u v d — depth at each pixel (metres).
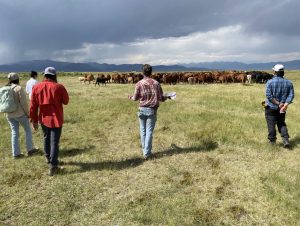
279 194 5.75
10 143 9.27
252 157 7.84
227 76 39.47
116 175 6.87
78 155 8.20
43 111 6.77
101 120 12.38
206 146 8.66
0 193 6.09
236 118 12.07
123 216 5.21
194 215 5.16
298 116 12.70
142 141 7.88
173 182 6.46
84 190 6.15
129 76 42.25
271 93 8.15
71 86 34.62
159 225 4.94
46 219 5.17
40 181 6.60
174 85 35.12
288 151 8.21
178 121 11.86
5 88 7.72
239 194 5.86
